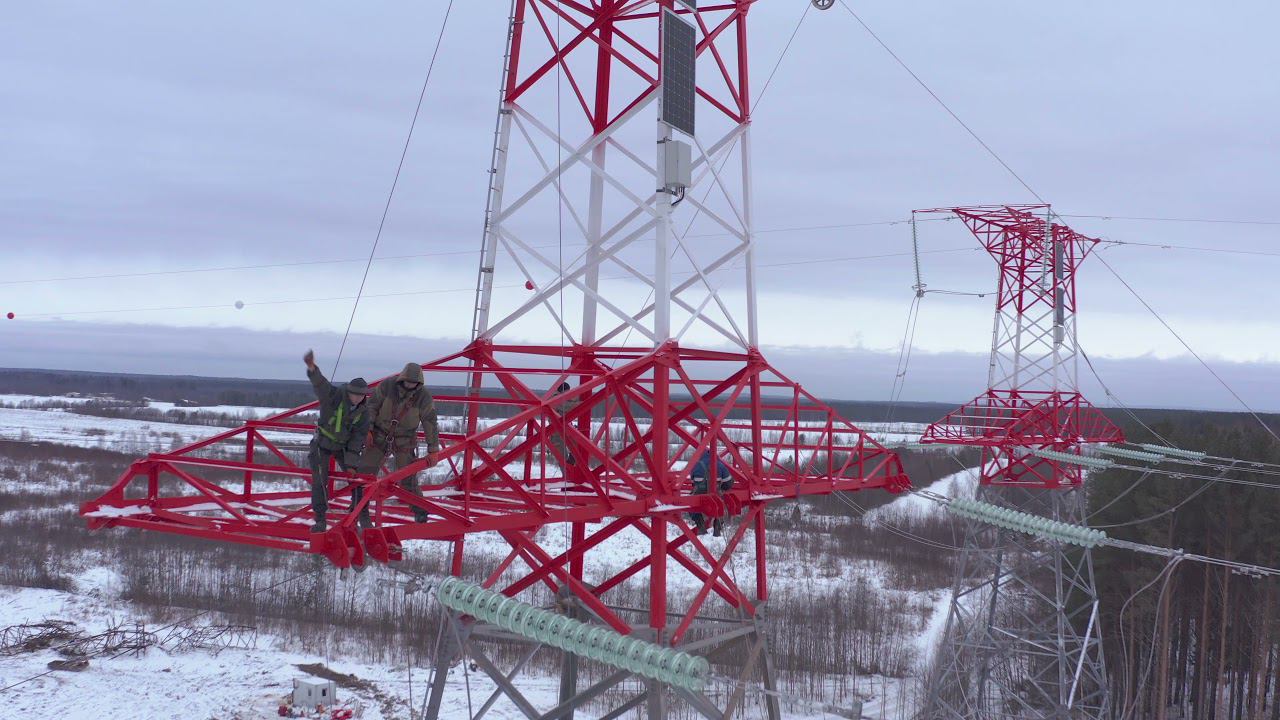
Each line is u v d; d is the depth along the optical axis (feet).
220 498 50.16
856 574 233.14
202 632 175.32
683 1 66.18
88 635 172.96
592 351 69.87
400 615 188.14
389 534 43.24
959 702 146.72
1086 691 176.65
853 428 81.92
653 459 59.52
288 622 182.70
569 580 61.31
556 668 164.66
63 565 214.48
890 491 87.40
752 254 68.80
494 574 55.36
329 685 143.23
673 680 40.78
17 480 299.79
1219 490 182.29
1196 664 180.86
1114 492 197.98
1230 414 356.18
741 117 69.46
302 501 57.82
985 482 138.31
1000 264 144.25
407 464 46.88
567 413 63.82
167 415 572.10
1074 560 197.16
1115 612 186.60
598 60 71.92
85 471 318.24
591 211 72.69
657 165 60.44
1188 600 184.34
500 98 65.82
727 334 65.51
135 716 138.82
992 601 145.38
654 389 59.41
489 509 55.57
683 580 212.64
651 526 66.18
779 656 169.78
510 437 51.06
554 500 56.75
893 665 171.22
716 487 63.05
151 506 48.52
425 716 60.75
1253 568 83.82
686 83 62.59
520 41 66.03
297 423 56.34
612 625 58.85
